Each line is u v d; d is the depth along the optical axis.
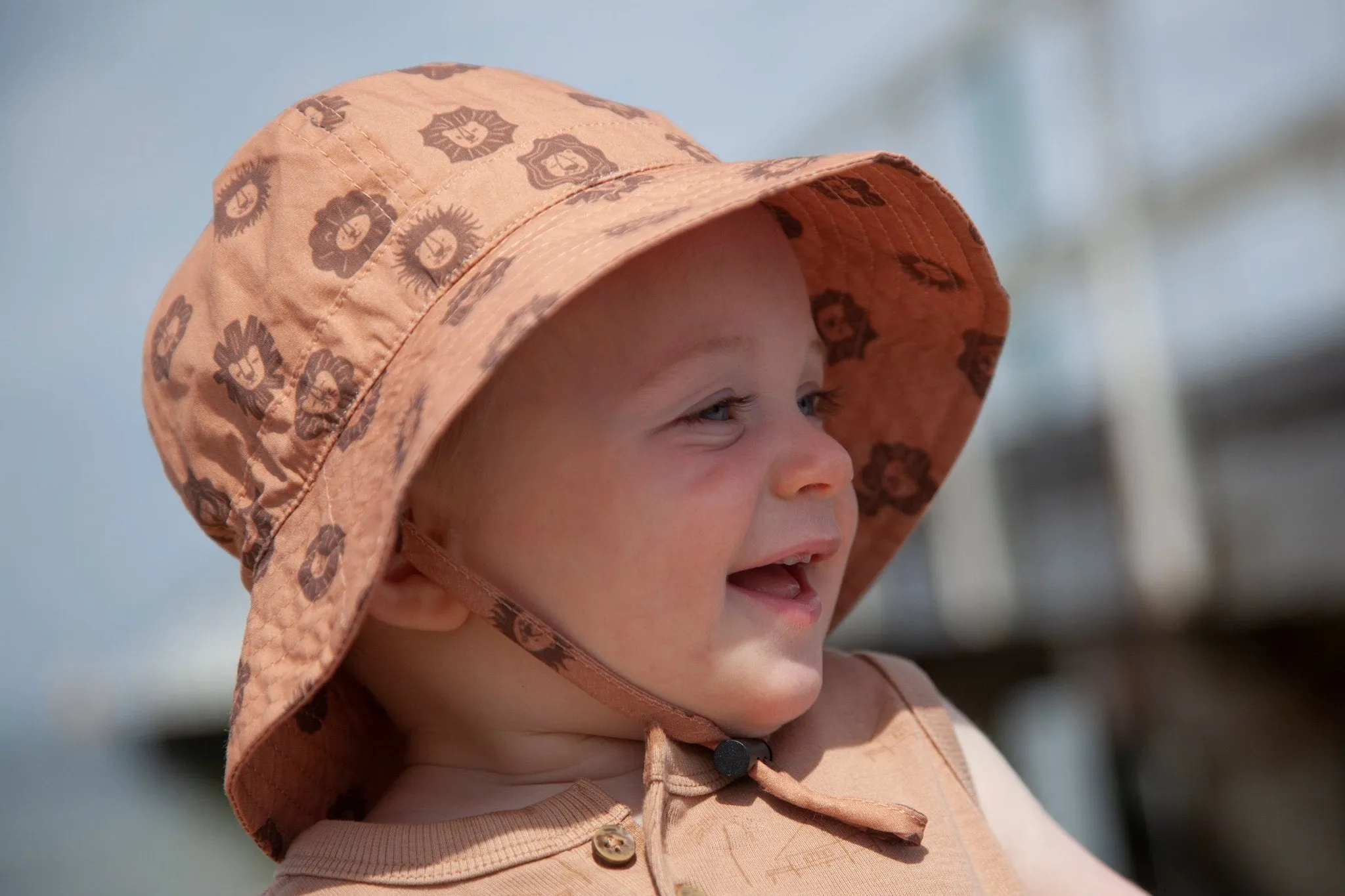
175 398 1.42
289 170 1.37
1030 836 1.55
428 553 1.31
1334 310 2.78
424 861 1.22
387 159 1.34
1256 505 2.96
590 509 1.30
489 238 1.28
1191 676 3.06
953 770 1.48
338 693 1.53
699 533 1.29
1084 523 3.46
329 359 1.28
